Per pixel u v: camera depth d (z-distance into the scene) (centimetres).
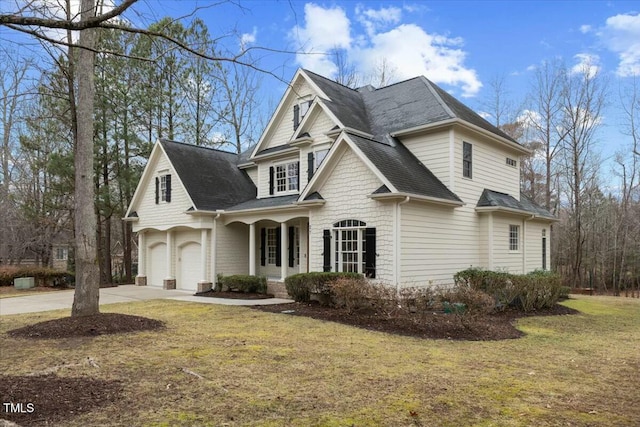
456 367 635
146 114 2539
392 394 504
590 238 2922
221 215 1833
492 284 1207
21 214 2584
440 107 1512
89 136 959
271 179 1881
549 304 1327
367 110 1794
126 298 1577
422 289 1045
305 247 1719
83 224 955
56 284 2259
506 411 455
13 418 407
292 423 414
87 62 950
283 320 1053
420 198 1218
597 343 850
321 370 605
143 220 2106
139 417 423
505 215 1653
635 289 2833
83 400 467
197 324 990
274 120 1917
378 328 943
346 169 1338
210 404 463
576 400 497
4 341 792
